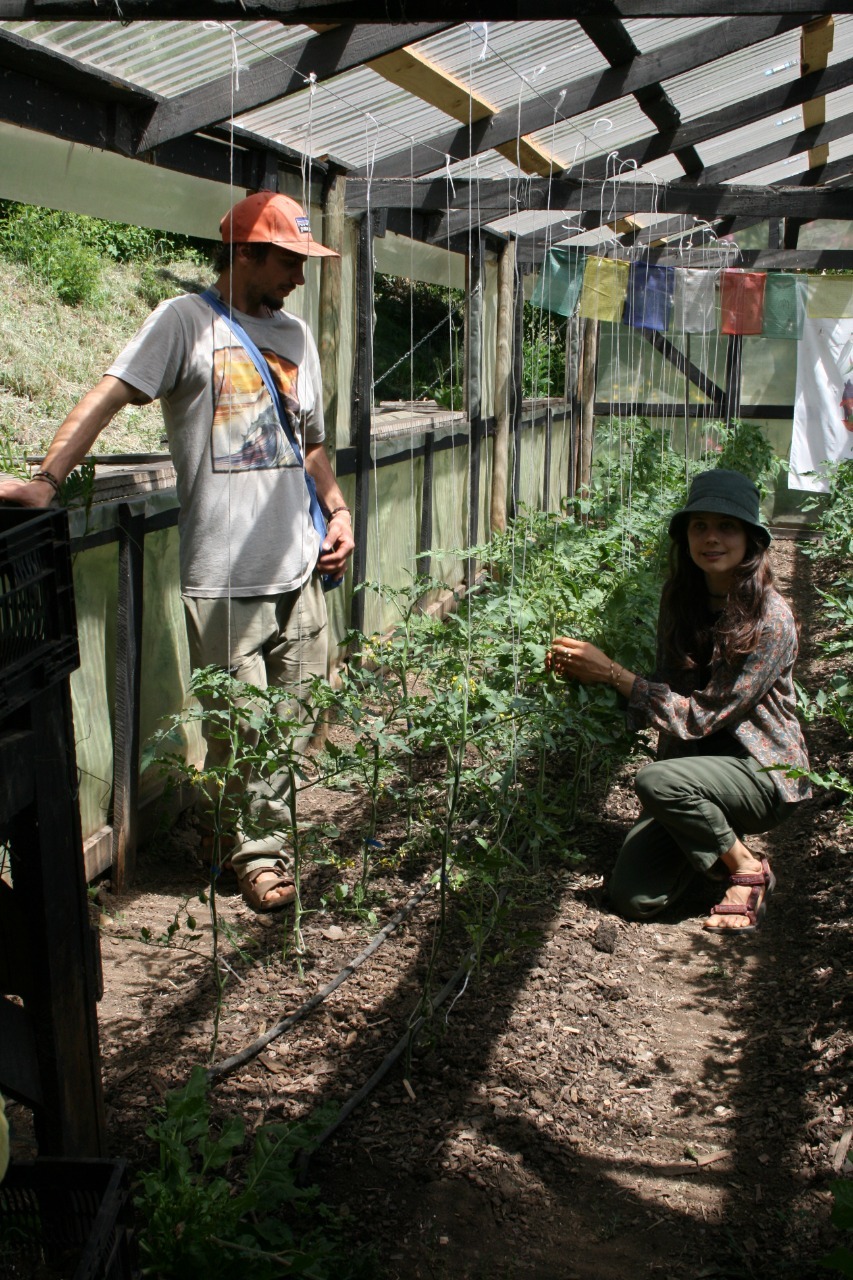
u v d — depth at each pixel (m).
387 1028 2.96
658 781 3.46
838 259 10.86
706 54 5.32
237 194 4.67
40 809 1.79
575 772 4.56
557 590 4.17
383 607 6.60
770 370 12.75
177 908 3.63
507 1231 2.30
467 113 5.32
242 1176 2.36
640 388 12.77
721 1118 2.67
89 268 10.91
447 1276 2.17
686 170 8.37
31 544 1.74
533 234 9.00
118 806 3.70
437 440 7.47
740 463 10.21
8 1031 1.79
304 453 3.83
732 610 3.46
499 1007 3.08
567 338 11.66
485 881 2.97
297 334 3.65
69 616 1.88
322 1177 2.41
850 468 10.15
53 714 1.84
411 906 3.59
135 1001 3.06
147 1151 2.45
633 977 3.29
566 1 3.19
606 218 7.58
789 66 6.60
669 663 3.70
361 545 5.84
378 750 3.45
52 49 3.30
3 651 1.66
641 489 8.66
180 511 3.54
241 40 3.60
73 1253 1.89
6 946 1.83
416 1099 2.68
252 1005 3.05
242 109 3.82
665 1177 2.47
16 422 7.69
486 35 4.33
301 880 3.78
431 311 15.23
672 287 8.77
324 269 5.24
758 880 3.61
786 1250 2.25
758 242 12.59
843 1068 2.72
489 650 3.73
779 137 8.57
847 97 8.09
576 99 5.50
